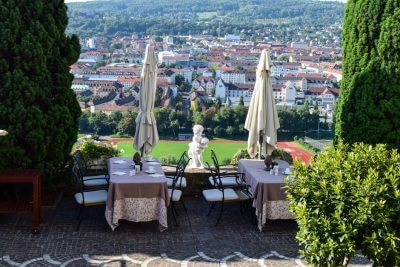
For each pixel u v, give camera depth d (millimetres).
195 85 117188
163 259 7812
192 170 11055
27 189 10000
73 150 11836
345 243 5812
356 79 10414
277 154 11516
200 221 9500
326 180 6297
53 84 10273
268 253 8141
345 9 10742
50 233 8648
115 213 8633
